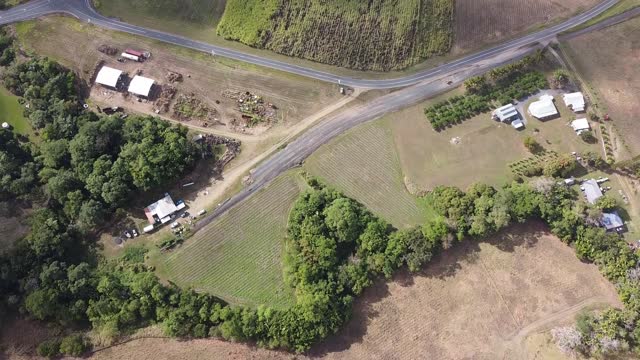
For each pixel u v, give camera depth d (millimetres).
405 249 110875
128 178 116688
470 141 125062
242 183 122375
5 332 106188
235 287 112625
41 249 108500
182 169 119688
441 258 114375
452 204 114250
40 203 116625
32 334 106125
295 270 110188
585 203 115125
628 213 116438
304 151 125375
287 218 118688
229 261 115062
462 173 121750
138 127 122250
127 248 116750
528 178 120562
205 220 118812
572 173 120812
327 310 106000
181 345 105062
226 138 126562
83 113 126500
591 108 126938
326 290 107438
